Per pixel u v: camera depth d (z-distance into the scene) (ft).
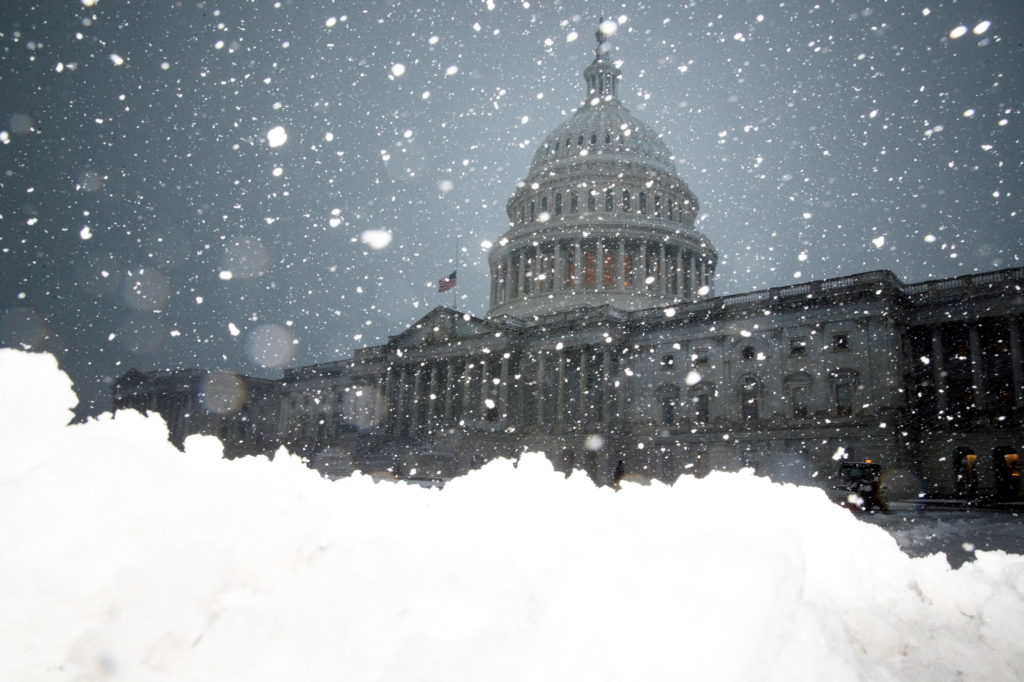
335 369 327.67
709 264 297.53
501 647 10.07
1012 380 171.63
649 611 9.91
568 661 9.34
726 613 9.64
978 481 163.63
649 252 277.23
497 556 14.29
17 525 11.41
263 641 10.43
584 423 221.46
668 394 211.41
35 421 15.07
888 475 163.53
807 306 188.24
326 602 11.46
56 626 10.40
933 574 18.57
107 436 16.71
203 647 10.30
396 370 279.28
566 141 308.19
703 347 207.51
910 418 172.76
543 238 278.26
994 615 15.34
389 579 12.25
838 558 17.12
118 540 12.03
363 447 251.19
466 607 11.16
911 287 183.52
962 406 177.47
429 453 217.15
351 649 10.25
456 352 256.32
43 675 9.63
